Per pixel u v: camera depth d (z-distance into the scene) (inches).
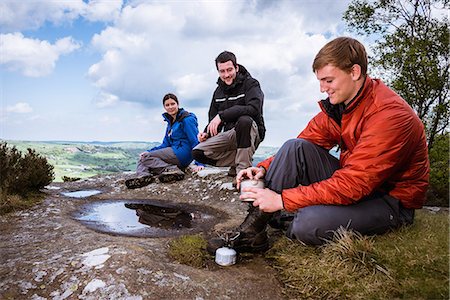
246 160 182.7
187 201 180.9
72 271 81.3
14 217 136.8
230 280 85.3
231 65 181.2
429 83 226.2
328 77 86.0
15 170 164.4
